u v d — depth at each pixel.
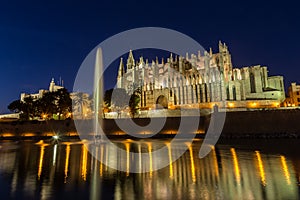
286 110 54.47
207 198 10.24
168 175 15.41
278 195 10.55
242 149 31.62
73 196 10.82
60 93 84.62
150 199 10.23
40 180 14.12
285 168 17.28
